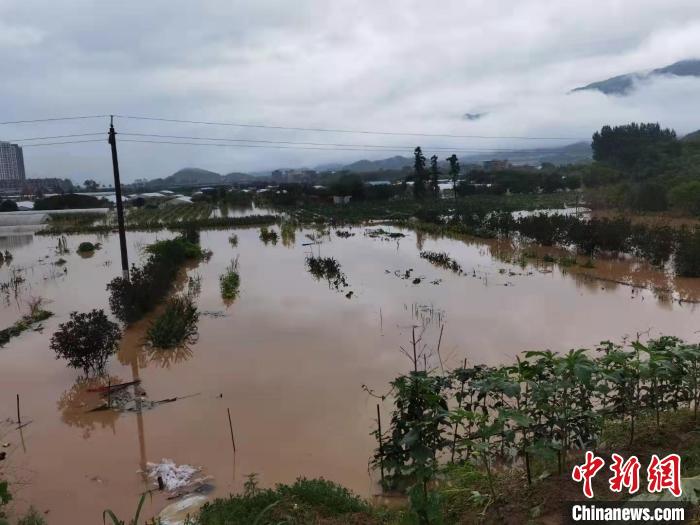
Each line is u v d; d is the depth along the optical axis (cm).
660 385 608
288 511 544
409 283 1888
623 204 4097
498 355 1119
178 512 622
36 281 2184
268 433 826
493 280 1902
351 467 717
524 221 2858
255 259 2611
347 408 900
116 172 2039
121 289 1527
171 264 2148
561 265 2136
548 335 1244
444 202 5344
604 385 533
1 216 5112
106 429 866
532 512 438
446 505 499
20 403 977
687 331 1245
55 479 721
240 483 691
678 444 530
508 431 507
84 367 1108
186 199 7794
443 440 568
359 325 1383
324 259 2338
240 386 1016
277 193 6750
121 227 2052
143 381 1062
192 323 1427
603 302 1540
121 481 711
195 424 868
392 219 4312
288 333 1342
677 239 1984
